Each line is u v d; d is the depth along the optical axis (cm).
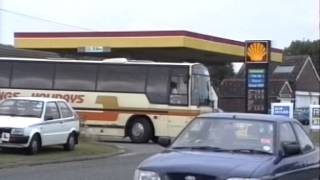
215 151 1043
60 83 3388
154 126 3269
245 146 1055
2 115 2272
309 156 1155
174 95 3250
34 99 2330
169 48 4669
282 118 1141
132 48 4741
